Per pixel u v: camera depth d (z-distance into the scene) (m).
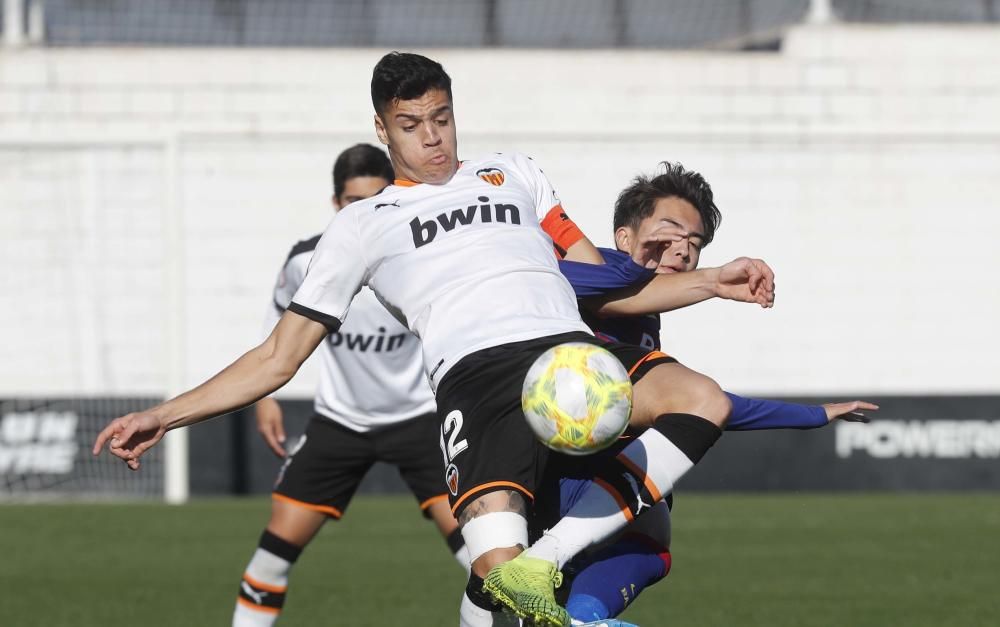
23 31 47.31
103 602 24.14
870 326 45.69
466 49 46.94
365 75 46.69
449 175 14.54
